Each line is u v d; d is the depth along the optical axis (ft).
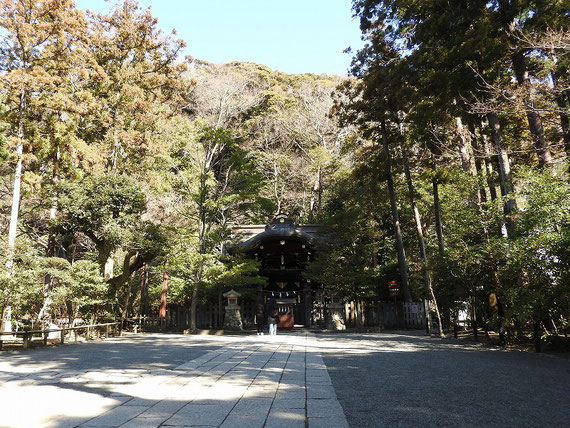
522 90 33.04
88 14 63.05
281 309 65.21
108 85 62.49
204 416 12.14
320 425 11.01
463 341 38.34
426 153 66.08
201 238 65.51
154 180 66.44
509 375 19.10
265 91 139.54
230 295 64.95
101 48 63.05
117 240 51.21
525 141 52.95
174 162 70.49
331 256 62.85
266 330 63.31
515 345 31.89
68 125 55.16
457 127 56.54
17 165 49.70
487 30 38.27
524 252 27.84
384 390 15.88
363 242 82.28
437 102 49.39
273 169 119.44
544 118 44.11
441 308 48.42
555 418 11.55
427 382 17.51
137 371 21.68
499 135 41.06
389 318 64.49
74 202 50.60
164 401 14.29
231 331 60.85
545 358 25.13
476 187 52.39
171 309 65.21
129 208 54.65
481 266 34.37
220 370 21.80
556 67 37.76
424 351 30.25
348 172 90.74
